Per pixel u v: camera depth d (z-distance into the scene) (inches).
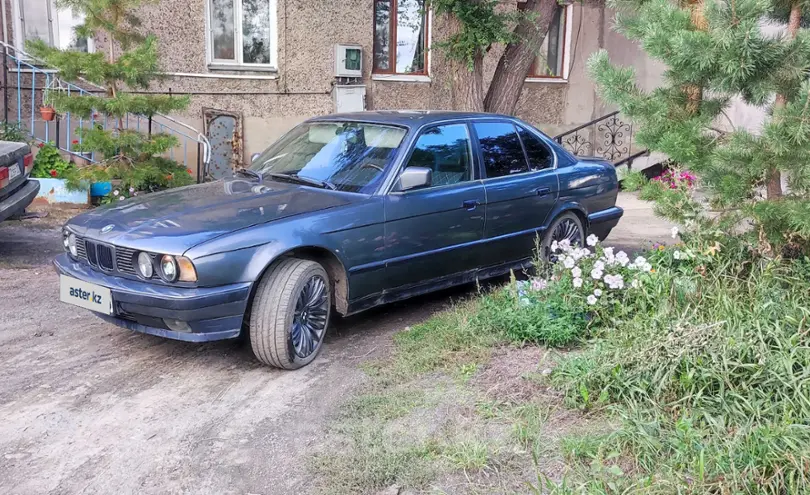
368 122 213.9
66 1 325.7
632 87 194.9
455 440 137.9
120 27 356.5
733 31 163.8
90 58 319.0
